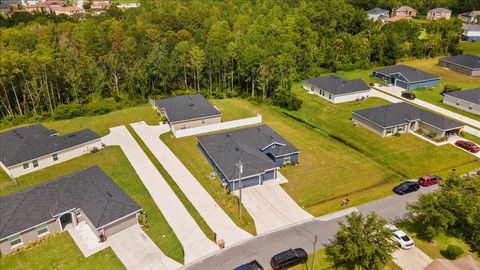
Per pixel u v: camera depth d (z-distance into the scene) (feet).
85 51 250.98
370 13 460.55
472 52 343.26
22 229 107.04
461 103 212.84
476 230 106.01
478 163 153.99
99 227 107.76
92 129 190.29
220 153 147.84
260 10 394.11
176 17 341.82
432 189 135.54
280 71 228.63
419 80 246.27
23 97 209.87
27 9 529.04
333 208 125.29
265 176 140.56
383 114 185.37
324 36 323.16
